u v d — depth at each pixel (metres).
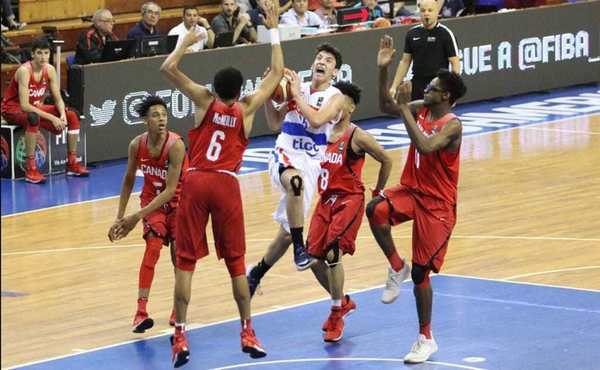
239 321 15.98
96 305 16.92
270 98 15.43
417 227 14.15
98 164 27.47
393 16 35.78
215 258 19.31
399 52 31.80
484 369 13.80
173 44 28.34
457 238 20.22
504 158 27.08
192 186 14.05
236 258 14.13
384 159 15.05
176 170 15.07
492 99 34.34
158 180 15.50
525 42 34.69
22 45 30.11
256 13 31.72
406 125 13.74
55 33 28.30
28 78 25.48
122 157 27.88
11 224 22.05
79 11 33.19
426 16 23.86
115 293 17.53
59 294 17.48
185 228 14.09
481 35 33.62
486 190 23.98
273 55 14.41
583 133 29.78
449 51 23.98
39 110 25.67
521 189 24.03
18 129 25.84
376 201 14.38
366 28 31.62
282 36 30.17
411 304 16.56
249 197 23.80
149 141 15.30
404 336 15.16
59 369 14.13
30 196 24.39
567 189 23.94
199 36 14.15
